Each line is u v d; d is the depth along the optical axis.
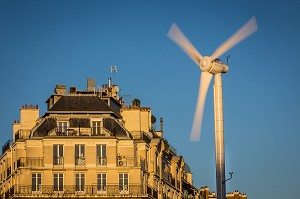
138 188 126.50
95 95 131.00
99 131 128.25
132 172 126.81
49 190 125.00
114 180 126.44
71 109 129.12
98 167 126.31
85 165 126.12
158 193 135.50
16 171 126.94
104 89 140.12
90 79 138.25
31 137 126.25
